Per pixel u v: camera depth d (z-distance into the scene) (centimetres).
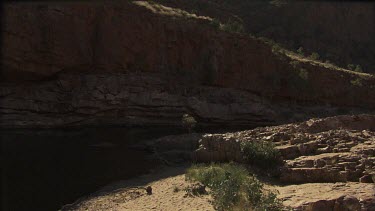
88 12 4238
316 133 1750
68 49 4100
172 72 4609
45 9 4000
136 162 2206
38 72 3981
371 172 1165
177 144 2494
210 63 4728
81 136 3234
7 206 1421
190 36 4756
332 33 8456
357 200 910
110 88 4112
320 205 924
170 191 1398
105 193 1538
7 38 3806
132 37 4434
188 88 4491
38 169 2033
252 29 7706
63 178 1853
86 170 2019
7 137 3066
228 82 4859
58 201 1490
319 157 1370
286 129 1900
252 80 4981
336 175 1218
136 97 4138
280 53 5409
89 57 4225
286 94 5181
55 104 3916
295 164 1361
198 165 1738
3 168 2033
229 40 4938
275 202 974
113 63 4303
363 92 5766
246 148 1596
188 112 4219
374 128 2023
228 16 7412
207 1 7388
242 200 1034
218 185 1206
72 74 4162
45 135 3256
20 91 3888
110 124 3950
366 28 8931
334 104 5569
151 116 4112
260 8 8219
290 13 8275
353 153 1331
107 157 2361
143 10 4584
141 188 1550
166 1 6406
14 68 3850
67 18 4109
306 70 5375
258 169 1483
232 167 1463
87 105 3944
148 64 4481
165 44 4638
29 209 1396
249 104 4584
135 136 3272
